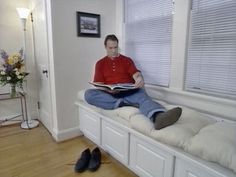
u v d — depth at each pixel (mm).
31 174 1759
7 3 2656
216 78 1711
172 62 1976
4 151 2148
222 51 1638
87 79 2527
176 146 1298
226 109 1620
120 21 2566
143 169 1586
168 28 2012
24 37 2805
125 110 1737
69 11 2234
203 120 1517
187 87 1929
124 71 2166
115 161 1969
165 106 1796
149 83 2311
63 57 2275
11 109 2914
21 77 2615
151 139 1445
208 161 1147
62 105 2357
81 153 2109
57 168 1850
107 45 2148
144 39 2305
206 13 1692
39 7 2432
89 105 2225
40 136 2533
